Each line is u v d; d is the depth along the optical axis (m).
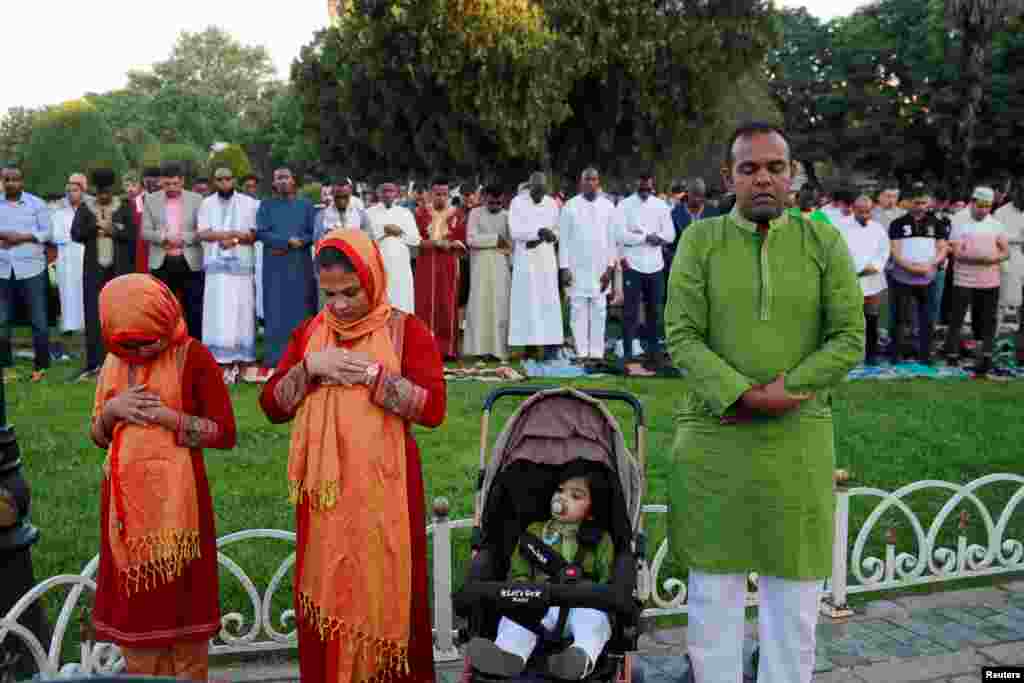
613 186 22.19
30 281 10.20
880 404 9.22
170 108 76.31
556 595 3.13
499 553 3.66
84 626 3.86
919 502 6.27
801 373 3.28
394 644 3.27
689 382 3.47
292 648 4.26
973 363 11.89
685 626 4.63
